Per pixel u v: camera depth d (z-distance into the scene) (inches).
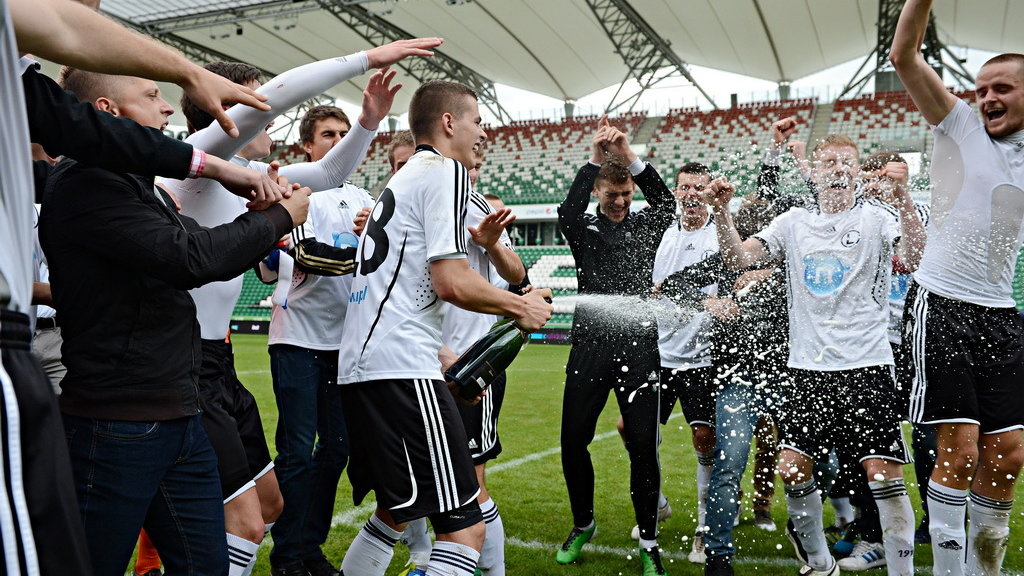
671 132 1041.5
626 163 141.9
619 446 247.6
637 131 1062.4
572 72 1056.2
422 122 97.0
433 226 87.0
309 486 124.0
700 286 145.6
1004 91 110.5
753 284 135.8
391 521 101.5
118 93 80.4
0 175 46.9
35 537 45.6
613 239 139.6
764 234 127.7
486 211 117.0
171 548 75.8
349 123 147.6
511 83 1128.2
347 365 90.0
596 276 138.6
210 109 64.6
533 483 196.2
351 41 944.3
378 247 90.4
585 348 133.9
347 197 145.1
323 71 91.4
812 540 122.6
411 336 87.6
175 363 72.4
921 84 112.7
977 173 112.4
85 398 67.7
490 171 1075.3
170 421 71.4
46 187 70.3
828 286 120.6
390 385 86.3
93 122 61.9
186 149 68.1
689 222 148.8
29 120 59.2
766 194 145.3
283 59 1022.4
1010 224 111.8
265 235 72.9
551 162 1060.5
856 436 117.2
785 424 123.8
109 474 67.9
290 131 1221.7
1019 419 110.9
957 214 114.0
